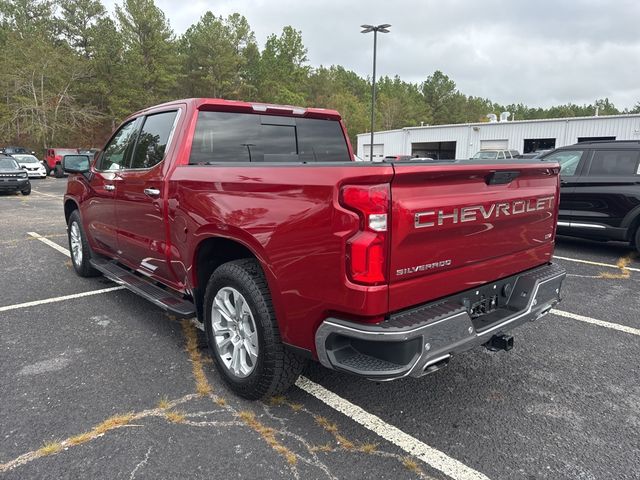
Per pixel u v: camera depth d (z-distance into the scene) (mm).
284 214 2588
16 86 46312
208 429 2844
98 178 4988
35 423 2885
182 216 3443
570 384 3445
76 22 54469
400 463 2564
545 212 3363
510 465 2555
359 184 2264
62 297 5344
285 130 4254
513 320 2938
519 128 33594
